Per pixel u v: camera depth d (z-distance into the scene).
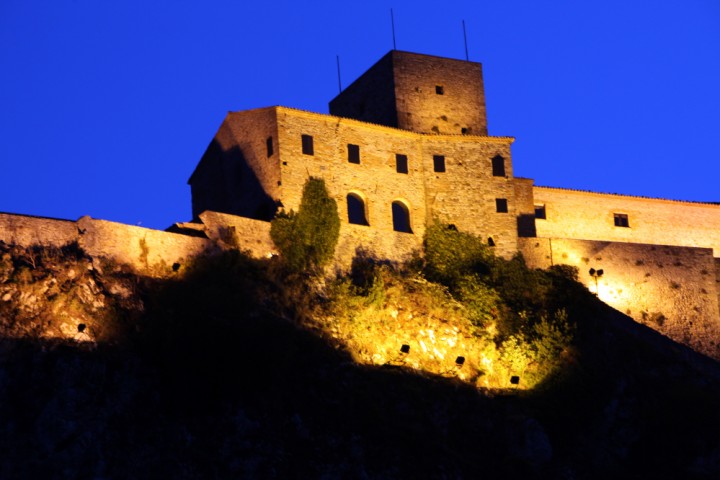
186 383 70.88
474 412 79.88
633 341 87.69
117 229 75.81
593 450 80.69
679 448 81.19
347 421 74.56
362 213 89.38
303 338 77.75
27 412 66.50
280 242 83.25
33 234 72.62
